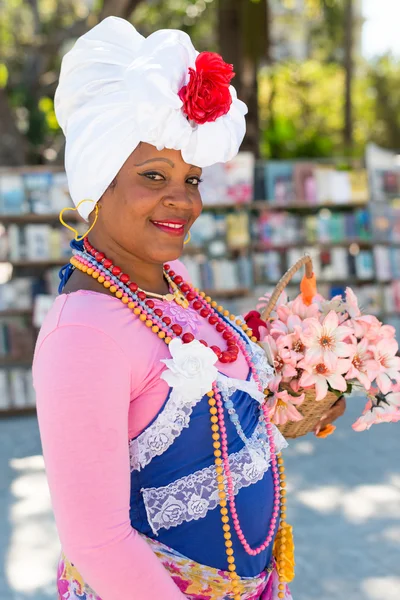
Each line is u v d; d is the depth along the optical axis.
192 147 1.25
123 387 1.21
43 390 1.18
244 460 1.33
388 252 7.59
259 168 7.36
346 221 7.54
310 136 13.70
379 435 5.39
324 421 1.71
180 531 1.30
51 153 9.59
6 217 6.56
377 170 7.59
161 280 1.45
